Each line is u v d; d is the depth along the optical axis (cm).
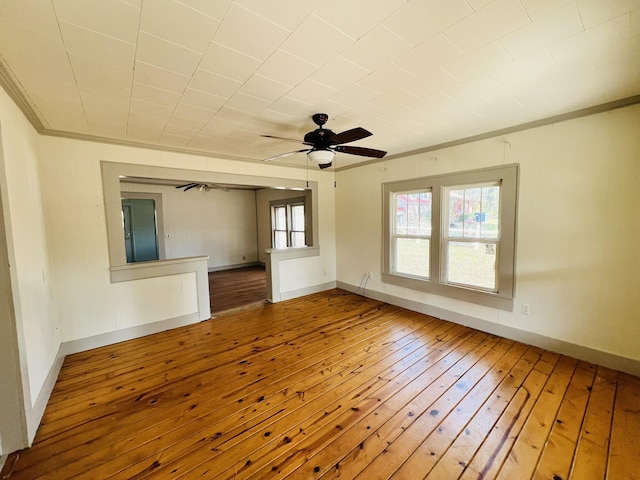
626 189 239
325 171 523
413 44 157
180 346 313
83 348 304
